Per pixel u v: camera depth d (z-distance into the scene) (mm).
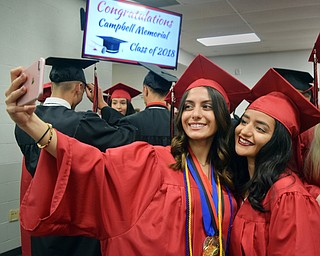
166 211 1139
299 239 1024
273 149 1225
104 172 1118
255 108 1254
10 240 3387
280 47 7367
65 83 1987
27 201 1061
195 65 1410
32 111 955
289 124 1241
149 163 1228
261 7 4848
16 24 3338
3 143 3268
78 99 2096
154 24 2580
